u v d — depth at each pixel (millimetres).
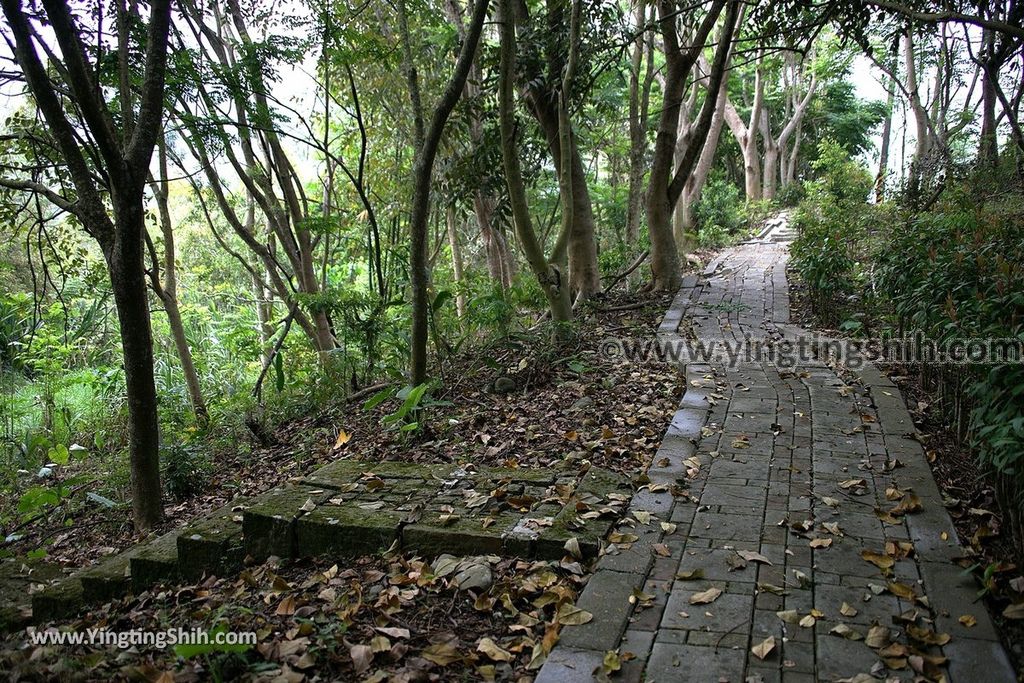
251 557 3615
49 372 9969
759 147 28812
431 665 2582
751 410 4973
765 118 24031
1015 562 2934
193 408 9250
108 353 12438
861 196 14250
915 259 5367
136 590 3758
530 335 6777
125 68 4781
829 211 11641
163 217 9141
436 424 5391
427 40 9016
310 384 7586
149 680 2590
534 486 3895
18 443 7785
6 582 4594
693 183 16906
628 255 10398
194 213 13789
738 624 2625
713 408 5074
